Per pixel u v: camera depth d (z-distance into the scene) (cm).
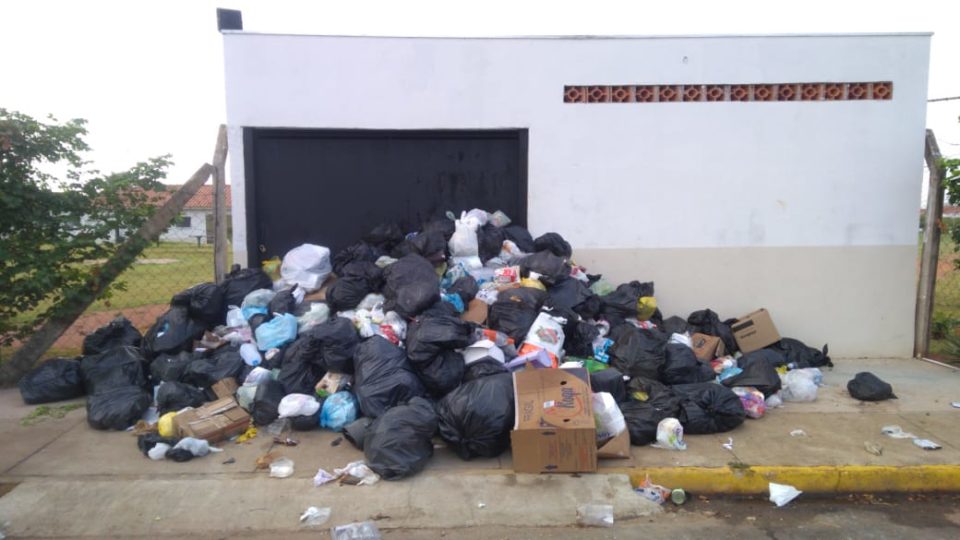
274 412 480
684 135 686
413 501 385
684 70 678
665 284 700
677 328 646
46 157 571
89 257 606
